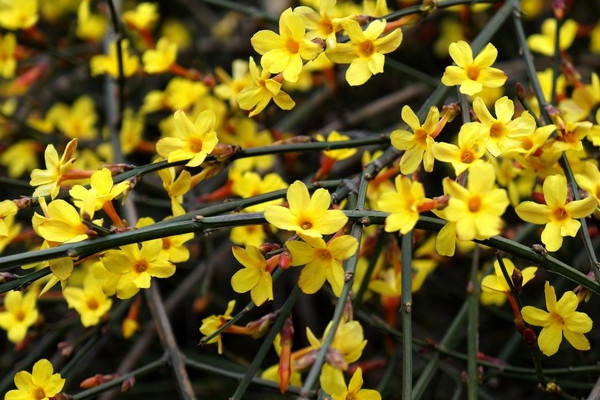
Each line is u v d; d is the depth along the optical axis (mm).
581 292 538
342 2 786
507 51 846
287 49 543
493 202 499
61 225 524
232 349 801
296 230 507
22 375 540
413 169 537
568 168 552
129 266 533
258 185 620
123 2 887
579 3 873
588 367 586
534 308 532
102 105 904
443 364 640
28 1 703
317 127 873
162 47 674
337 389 501
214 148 557
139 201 687
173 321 861
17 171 750
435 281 704
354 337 504
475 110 535
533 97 639
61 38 901
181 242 553
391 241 598
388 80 899
